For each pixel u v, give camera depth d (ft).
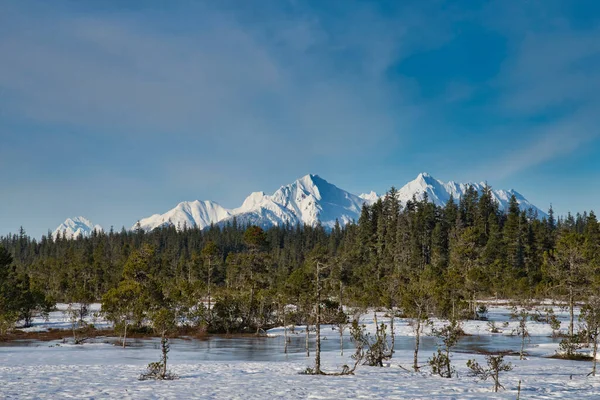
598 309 118.93
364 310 219.00
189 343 166.09
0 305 199.62
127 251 513.45
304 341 171.42
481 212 443.73
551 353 128.47
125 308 182.91
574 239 168.86
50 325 221.66
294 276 224.74
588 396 63.00
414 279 267.59
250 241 317.42
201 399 57.11
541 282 301.02
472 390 67.62
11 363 102.83
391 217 448.24
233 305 216.13
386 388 67.77
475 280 238.07
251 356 126.41
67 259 483.92
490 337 172.04
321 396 60.03
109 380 75.00
